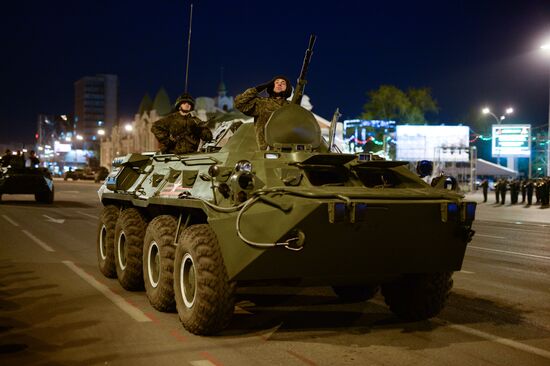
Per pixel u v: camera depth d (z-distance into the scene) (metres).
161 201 7.07
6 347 5.67
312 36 7.05
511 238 15.65
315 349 5.68
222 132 8.32
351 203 5.37
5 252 11.91
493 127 44.50
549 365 5.29
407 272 6.15
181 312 6.21
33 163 27.03
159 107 93.94
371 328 6.47
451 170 50.00
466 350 5.70
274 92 7.49
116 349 5.62
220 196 6.02
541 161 58.94
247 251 5.51
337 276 5.89
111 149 106.19
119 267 8.44
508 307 7.52
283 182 5.88
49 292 8.17
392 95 56.75
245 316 6.95
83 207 25.19
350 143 43.56
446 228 5.94
